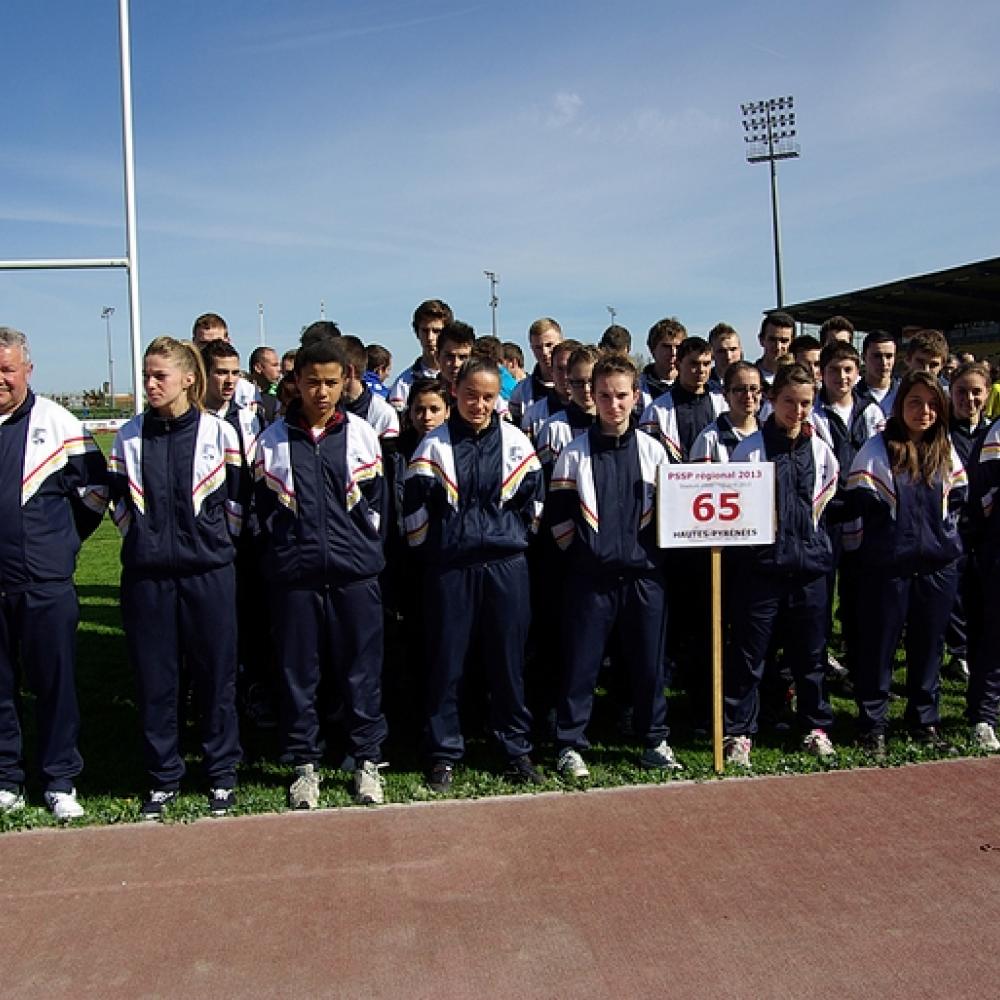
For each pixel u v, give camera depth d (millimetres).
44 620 4203
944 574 4859
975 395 5484
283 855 3824
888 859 3742
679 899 3451
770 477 4613
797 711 5059
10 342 4148
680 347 5848
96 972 3059
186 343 4359
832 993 2924
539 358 6492
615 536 4562
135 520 4238
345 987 2967
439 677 4559
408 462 4961
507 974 3020
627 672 5227
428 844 3900
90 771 4840
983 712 5051
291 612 4359
